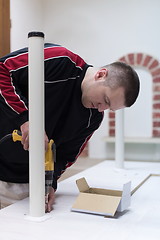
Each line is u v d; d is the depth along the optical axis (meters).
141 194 1.22
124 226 0.84
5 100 1.01
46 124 1.20
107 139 3.88
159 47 3.89
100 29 4.12
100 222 0.87
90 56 4.18
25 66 1.09
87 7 4.16
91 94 1.10
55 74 1.12
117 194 1.02
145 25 3.94
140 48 3.96
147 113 3.98
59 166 1.26
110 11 4.06
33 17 4.12
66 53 1.15
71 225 0.85
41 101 0.86
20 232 0.80
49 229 0.82
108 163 2.00
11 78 1.08
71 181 1.44
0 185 1.35
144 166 1.88
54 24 4.33
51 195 1.04
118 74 1.03
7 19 2.34
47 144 0.93
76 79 1.16
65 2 4.26
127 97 1.04
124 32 4.02
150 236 0.77
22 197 1.33
